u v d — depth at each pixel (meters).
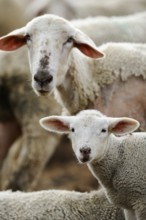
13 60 16.61
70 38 12.42
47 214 12.35
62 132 11.89
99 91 13.16
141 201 11.95
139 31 15.90
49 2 21.70
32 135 16.58
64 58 12.41
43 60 12.16
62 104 13.12
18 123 17.00
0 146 17.14
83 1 23.72
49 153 16.62
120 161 11.98
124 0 23.58
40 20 12.47
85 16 22.02
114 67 13.20
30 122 16.58
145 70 13.26
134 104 13.25
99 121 11.60
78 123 11.62
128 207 12.14
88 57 13.01
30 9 23.03
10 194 12.60
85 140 11.45
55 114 16.42
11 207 12.36
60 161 20.27
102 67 13.18
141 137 12.05
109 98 13.20
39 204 12.42
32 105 16.52
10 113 16.98
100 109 13.16
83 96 13.05
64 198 12.52
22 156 16.58
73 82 12.90
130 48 13.40
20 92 16.58
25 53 16.56
